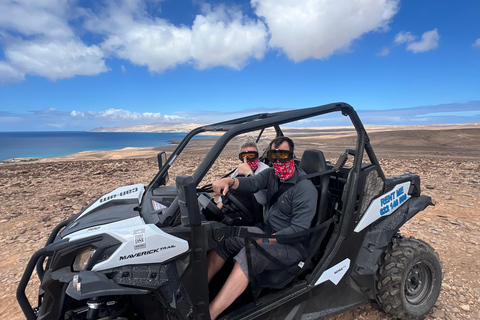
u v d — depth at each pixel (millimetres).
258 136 4105
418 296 3287
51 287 2055
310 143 40000
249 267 2482
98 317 2094
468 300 3568
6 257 4781
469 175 10852
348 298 3111
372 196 3074
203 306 2248
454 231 5555
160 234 2107
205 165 2168
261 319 2557
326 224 2865
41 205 7527
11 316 3430
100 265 1986
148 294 2221
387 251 3125
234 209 3523
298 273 2775
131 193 3150
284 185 2922
